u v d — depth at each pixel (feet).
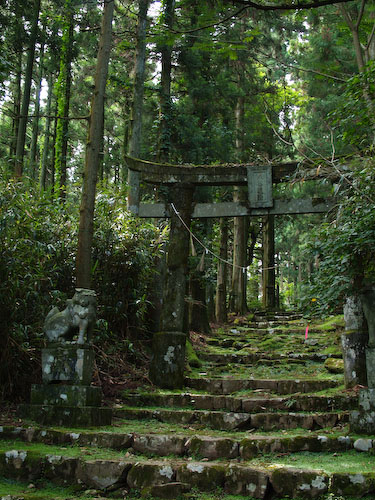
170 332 22.03
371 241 14.80
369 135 19.22
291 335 34.58
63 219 21.84
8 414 16.25
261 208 22.54
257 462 12.59
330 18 27.68
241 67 47.03
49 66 44.70
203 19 14.07
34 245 18.01
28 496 11.25
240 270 52.95
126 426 15.81
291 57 51.72
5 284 16.96
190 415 16.70
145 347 25.48
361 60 20.25
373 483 10.85
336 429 15.33
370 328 14.93
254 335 36.22
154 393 19.74
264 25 43.01
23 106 31.45
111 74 38.55
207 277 37.35
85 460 12.34
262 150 50.42
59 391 15.97
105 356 21.65
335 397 17.51
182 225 23.21
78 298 16.43
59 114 38.83
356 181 16.20
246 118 50.52
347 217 16.26
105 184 24.99
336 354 25.75
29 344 18.21
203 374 24.18
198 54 35.81
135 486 11.97
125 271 23.40
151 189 36.47
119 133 54.60
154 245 24.67
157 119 36.42
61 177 37.19
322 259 17.63
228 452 13.30
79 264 17.57
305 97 51.83
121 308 23.35
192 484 11.85
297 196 47.73
